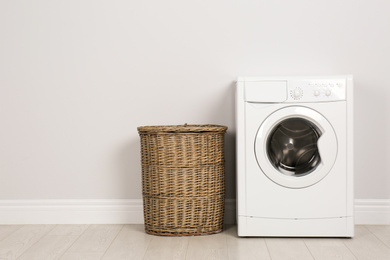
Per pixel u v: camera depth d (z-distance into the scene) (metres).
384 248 2.53
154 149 2.78
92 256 2.45
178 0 3.13
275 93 2.69
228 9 3.12
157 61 3.15
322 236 2.73
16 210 3.21
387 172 3.10
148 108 3.17
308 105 2.68
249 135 2.71
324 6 3.09
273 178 2.70
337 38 3.09
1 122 3.21
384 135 3.09
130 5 3.14
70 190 3.21
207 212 2.81
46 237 2.84
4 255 2.48
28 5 3.17
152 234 2.86
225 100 3.14
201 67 3.14
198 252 2.50
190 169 2.76
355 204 3.10
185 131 2.73
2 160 3.22
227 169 3.15
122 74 3.16
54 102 3.19
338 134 2.69
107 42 3.16
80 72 3.18
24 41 3.18
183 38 3.13
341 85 2.68
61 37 3.17
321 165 2.70
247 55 3.12
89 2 3.15
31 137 3.21
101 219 3.19
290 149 2.76
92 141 3.20
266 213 2.72
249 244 2.63
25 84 3.20
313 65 3.10
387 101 3.09
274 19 3.11
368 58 3.08
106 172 3.20
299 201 2.71
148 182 2.83
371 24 3.08
